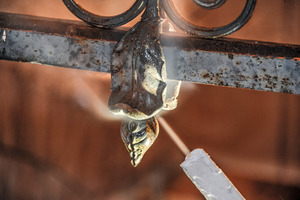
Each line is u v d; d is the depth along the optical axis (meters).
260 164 6.02
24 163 5.41
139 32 0.95
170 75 1.00
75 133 5.77
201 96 6.22
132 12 0.99
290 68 0.93
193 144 6.19
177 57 0.98
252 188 6.01
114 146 6.03
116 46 0.97
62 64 1.07
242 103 6.09
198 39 0.98
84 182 5.85
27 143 5.42
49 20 1.08
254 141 6.08
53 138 5.60
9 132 5.31
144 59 0.92
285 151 5.93
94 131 5.91
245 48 0.95
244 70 0.96
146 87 0.93
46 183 5.57
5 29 1.07
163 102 0.94
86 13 1.02
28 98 5.33
